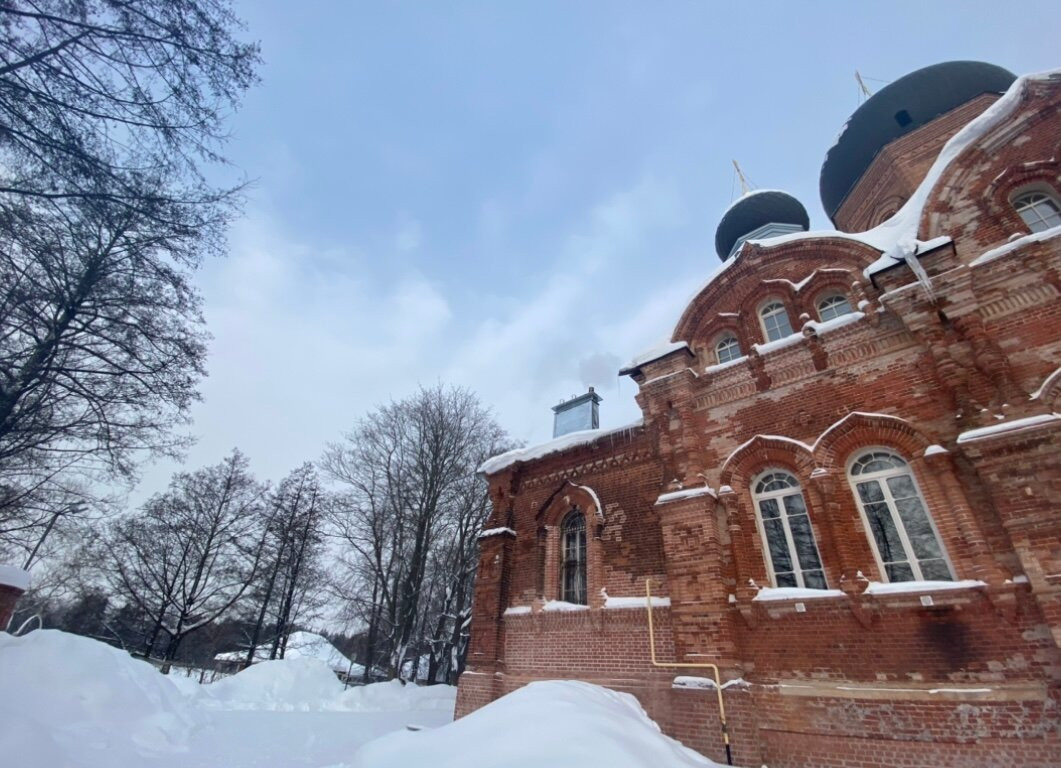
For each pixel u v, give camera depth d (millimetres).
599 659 12898
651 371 14617
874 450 10805
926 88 18109
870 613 9523
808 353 12289
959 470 9531
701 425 13297
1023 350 9633
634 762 6465
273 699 19656
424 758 6918
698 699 10336
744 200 20078
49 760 6344
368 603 29328
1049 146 11203
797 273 13773
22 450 9406
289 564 33656
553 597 14891
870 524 10320
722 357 14273
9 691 8523
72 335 8727
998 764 7871
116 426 9766
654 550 13320
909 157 17719
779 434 11992
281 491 36375
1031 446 8680
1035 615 8227
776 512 11586
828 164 20672
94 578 31031
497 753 6566
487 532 17156
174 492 32938
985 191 11516
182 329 9992
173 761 8891
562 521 16031
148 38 6297
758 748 9570
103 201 6734
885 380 11039
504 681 14359
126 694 10133
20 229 6883
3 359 8039
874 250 12477
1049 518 8219
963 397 9703
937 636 8922
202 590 31438
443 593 31641
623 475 14953
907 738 8594
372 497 29656
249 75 7176
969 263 11062
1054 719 7699
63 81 5961
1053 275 9844
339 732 14117
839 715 9234
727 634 10586
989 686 8250
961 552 9125
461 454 32562
